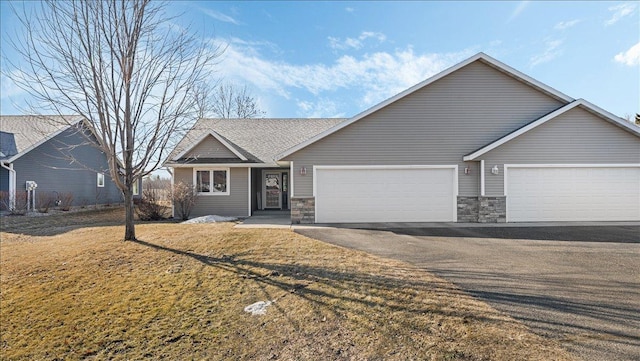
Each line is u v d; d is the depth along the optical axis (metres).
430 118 11.80
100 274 5.98
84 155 19.53
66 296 5.07
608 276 5.20
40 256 7.19
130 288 5.30
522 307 3.98
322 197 11.80
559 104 11.82
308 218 11.73
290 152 11.68
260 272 5.79
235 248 7.53
